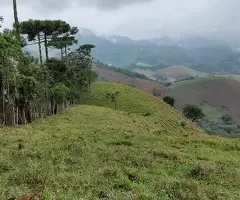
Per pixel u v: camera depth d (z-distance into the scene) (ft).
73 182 48.14
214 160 80.74
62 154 69.51
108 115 252.01
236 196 48.96
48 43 307.58
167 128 293.23
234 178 60.39
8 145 81.00
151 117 322.14
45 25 280.10
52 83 284.20
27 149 73.82
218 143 110.01
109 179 51.26
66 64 321.52
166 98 613.52
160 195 46.06
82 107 309.22
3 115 156.35
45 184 45.85
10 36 171.01
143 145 94.22
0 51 154.51
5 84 175.11
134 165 65.77
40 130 127.54
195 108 609.42
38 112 260.83
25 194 41.11
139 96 458.91
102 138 104.22
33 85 188.03
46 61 309.83
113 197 42.37
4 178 48.78
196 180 56.44
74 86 337.52
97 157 70.23
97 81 537.24
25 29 279.28
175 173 61.52
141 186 48.85
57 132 120.06
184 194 46.62
